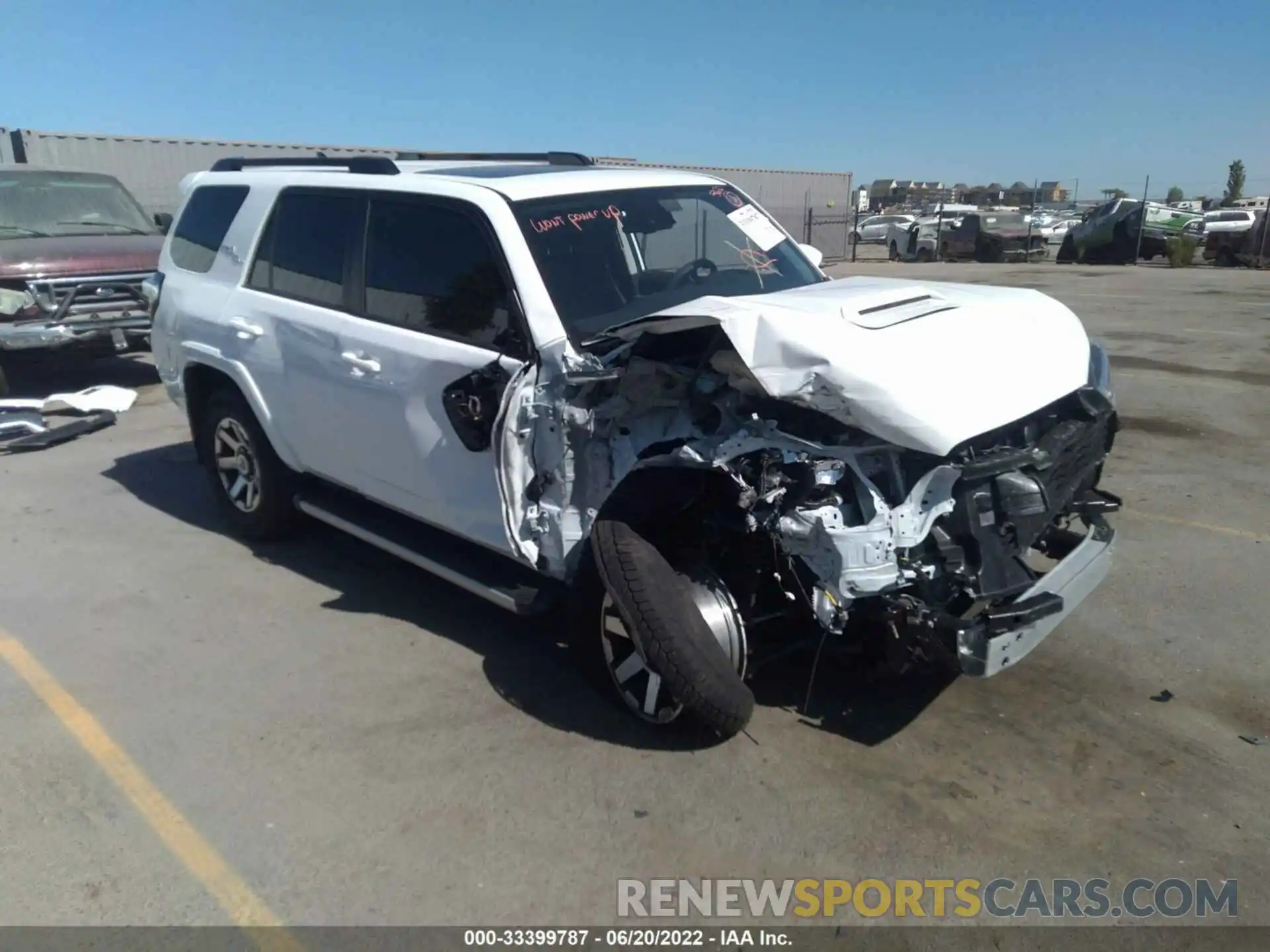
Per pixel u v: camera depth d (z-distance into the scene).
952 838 3.21
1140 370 10.48
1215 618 4.68
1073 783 3.48
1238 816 3.30
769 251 4.92
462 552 4.54
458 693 4.14
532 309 3.86
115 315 9.88
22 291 9.41
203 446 6.01
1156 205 27.33
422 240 4.38
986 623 3.26
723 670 3.45
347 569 5.48
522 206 4.19
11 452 8.01
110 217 11.19
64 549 5.84
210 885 3.05
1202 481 6.71
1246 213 29.83
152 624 4.83
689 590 3.57
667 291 4.32
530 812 3.36
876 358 3.27
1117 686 4.11
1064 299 17.41
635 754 3.68
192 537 6.01
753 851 3.17
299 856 3.17
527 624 4.79
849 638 3.67
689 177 5.01
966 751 3.67
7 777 3.60
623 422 3.64
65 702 4.11
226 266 5.49
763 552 3.59
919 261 33.16
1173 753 3.65
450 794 3.47
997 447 3.50
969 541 3.39
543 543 3.83
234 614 4.93
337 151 22.48
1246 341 12.23
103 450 8.03
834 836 3.23
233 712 4.02
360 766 3.64
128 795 3.49
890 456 3.32
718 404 3.48
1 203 10.36
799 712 3.94
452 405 4.01
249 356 5.21
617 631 3.85
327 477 5.10
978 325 3.74
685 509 3.67
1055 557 4.24
